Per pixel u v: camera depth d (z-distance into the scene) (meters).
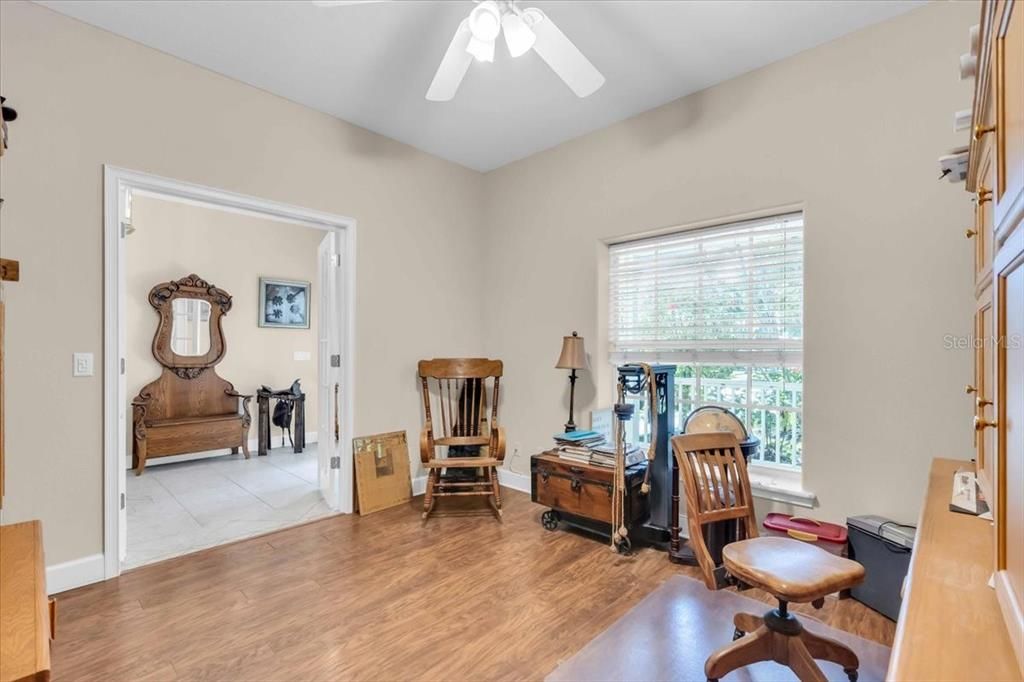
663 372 2.72
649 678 1.62
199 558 2.54
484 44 1.74
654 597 2.14
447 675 1.64
